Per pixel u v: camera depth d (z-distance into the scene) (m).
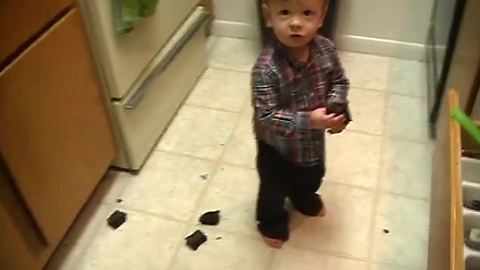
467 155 1.26
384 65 2.07
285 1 0.96
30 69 1.08
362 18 2.05
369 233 1.43
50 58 1.15
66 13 1.19
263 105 1.06
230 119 1.83
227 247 1.41
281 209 1.36
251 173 1.62
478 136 1.12
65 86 1.22
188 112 1.88
